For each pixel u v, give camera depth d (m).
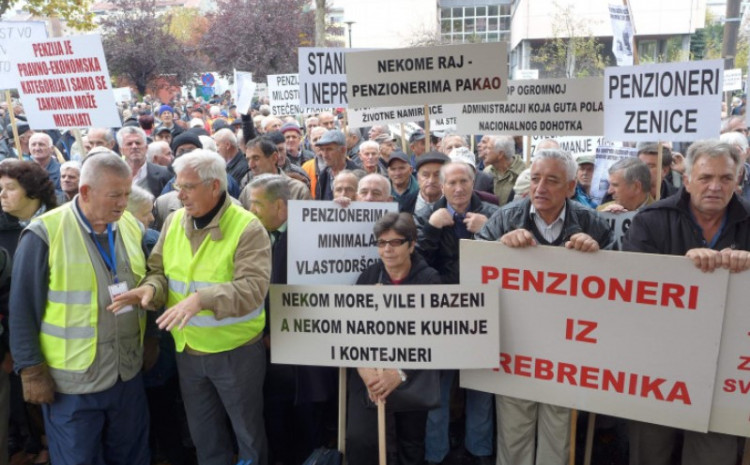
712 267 2.57
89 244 2.96
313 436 3.73
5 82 4.91
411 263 3.18
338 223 3.31
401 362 2.93
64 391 2.95
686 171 2.88
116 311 2.87
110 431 3.16
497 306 2.85
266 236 3.02
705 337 2.65
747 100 3.76
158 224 4.56
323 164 6.91
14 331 2.86
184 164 2.84
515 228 3.33
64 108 4.72
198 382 3.14
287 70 23.44
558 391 2.94
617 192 4.15
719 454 2.87
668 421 2.77
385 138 7.70
